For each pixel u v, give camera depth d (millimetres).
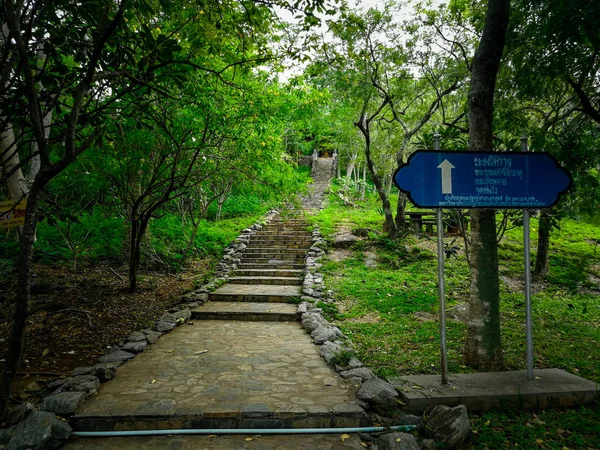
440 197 3824
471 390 3650
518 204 3902
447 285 8031
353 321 6129
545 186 3939
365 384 3736
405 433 3021
